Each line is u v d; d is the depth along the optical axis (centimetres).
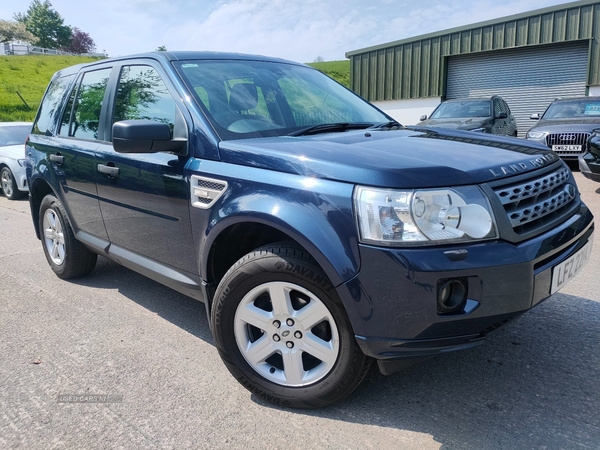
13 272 464
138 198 302
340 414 233
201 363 286
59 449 214
